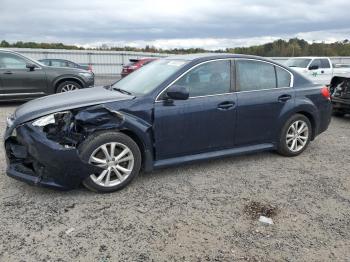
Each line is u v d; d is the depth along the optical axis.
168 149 4.48
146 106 4.28
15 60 9.83
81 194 4.09
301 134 5.65
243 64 5.04
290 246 3.15
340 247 3.15
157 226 3.44
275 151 5.79
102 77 27.00
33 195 4.04
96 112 4.01
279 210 3.81
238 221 3.56
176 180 4.57
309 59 15.00
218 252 3.04
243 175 4.79
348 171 5.04
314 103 5.65
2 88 9.65
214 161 5.31
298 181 4.63
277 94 5.25
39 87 10.08
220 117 4.74
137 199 4.01
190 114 4.51
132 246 3.11
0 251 3.00
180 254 3.01
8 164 4.11
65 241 3.17
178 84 4.50
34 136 3.81
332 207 3.91
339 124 8.48
